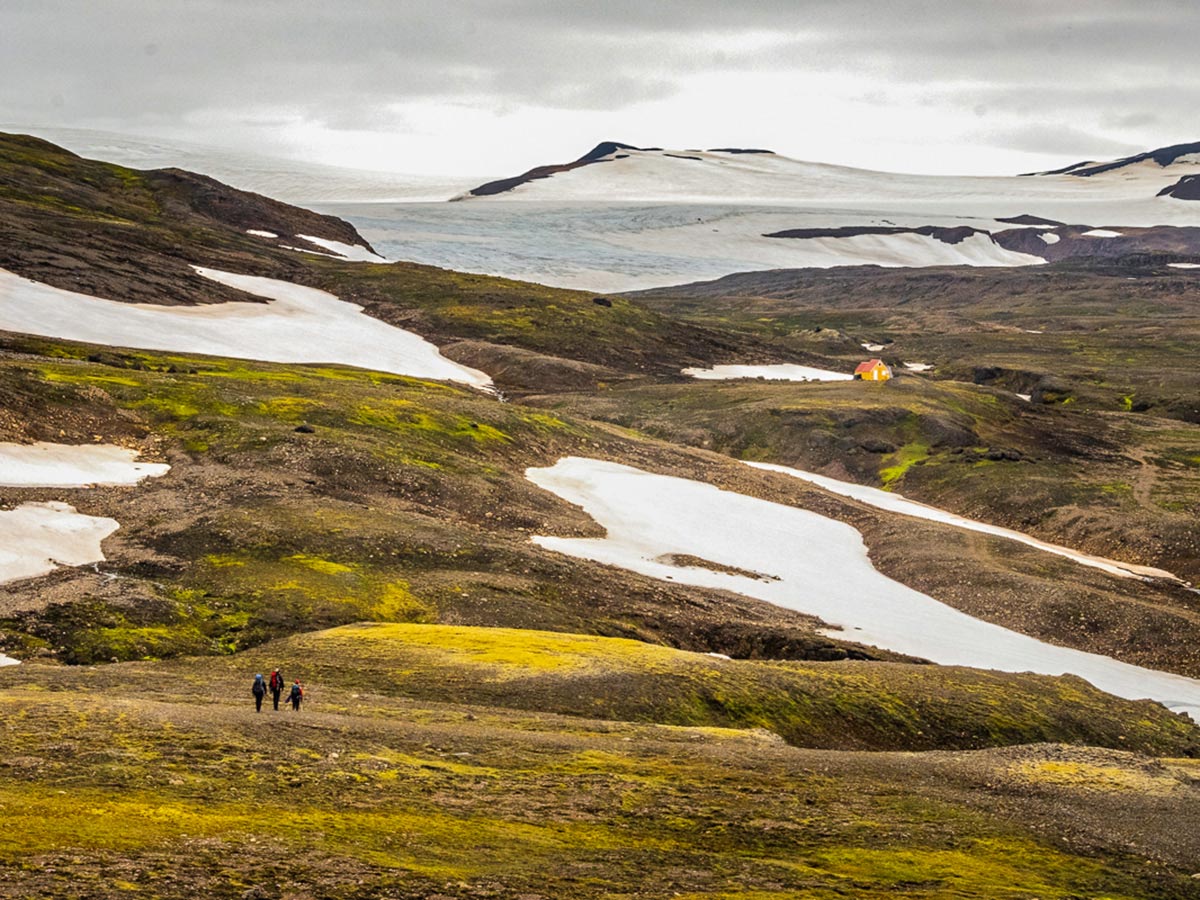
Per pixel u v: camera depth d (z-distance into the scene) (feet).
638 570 325.83
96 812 95.61
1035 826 131.85
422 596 253.44
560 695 182.60
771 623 294.05
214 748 120.57
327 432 379.96
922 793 141.08
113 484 310.45
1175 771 157.79
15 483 295.48
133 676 171.53
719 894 97.50
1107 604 335.26
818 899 99.35
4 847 84.38
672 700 190.29
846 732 201.77
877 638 301.22
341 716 147.95
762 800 130.82
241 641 218.59
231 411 395.14
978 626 328.70
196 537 269.64
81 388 379.55
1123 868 120.78
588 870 100.27
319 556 267.59
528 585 271.90
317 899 83.46
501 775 128.57
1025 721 221.66
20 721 122.31
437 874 92.99
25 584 228.43
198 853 89.30
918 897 102.94
